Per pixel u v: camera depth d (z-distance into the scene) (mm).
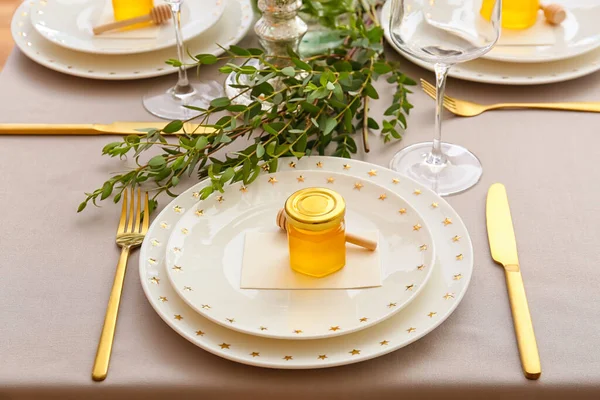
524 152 979
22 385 695
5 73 1177
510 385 688
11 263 829
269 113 939
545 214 876
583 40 1164
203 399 699
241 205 869
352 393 690
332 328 712
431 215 852
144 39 1211
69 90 1137
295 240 757
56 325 752
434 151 965
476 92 1108
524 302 755
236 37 1236
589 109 1050
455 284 760
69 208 907
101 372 697
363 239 792
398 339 701
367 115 1028
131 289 788
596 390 687
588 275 793
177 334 736
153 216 892
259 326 717
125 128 1045
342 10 1196
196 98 1112
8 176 961
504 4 1164
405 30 890
